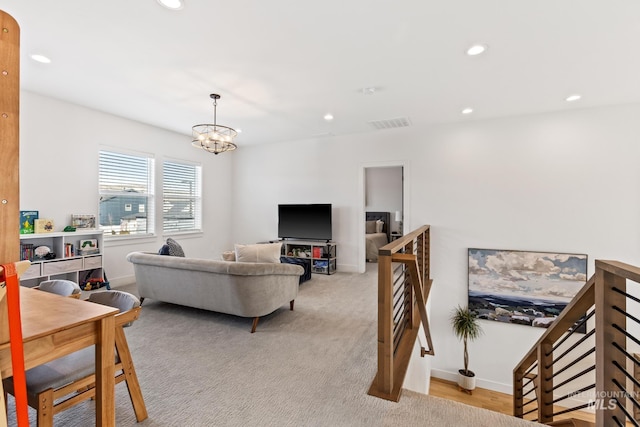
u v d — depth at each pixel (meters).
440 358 4.82
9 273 0.79
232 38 2.42
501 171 4.49
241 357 2.35
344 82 3.25
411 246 2.90
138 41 2.46
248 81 3.22
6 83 0.77
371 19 2.18
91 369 1.44
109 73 3.05
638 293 3.72
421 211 4.96
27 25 2.24
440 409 1.73
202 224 6.02
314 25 2.25
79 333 1.13
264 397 1.85
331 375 2.09
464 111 4.18
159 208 5.15
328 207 5.56
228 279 2.87
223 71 2.99
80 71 3.01
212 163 6.25
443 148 4.84
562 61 2.76
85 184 4.12
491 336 4.53
